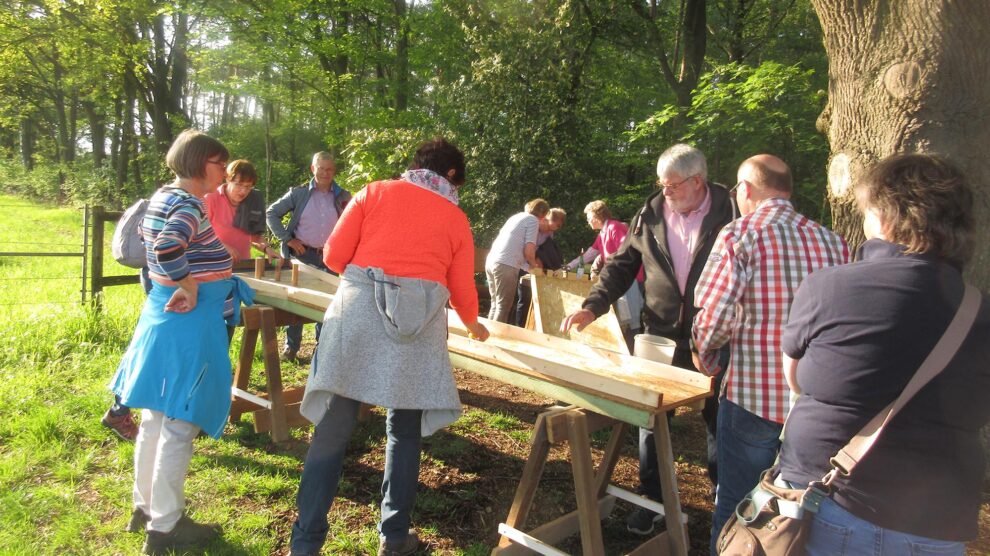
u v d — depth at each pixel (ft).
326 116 50.24
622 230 21.90
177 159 8.56
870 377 4.50
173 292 8.44
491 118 35.53
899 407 4.38
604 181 37.99
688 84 40.68
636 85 47.73
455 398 8.08
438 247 8.18
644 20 42.19
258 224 16.29
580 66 36.04
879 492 4.50
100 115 96.37
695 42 40.68
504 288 21.29
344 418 8.11
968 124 11.19
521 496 8.16
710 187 9.60
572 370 7.65
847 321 4.65
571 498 10.76
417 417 8.34
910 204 4.58
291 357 17.49
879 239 4.87
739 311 7.25
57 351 15.92
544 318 14.25
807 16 47.01
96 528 8.93
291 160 80.69
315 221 17.67
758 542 4.98
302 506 7.97
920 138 11.36
